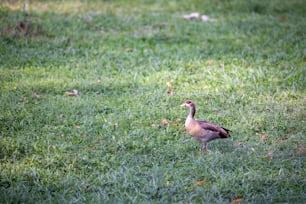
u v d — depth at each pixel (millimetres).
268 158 11898
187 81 15891
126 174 11117
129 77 16125
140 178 11047
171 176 11125
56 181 10984
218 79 15938
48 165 11555
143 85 15602
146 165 11641
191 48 18156
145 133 12922
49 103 14398
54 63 16891
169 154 12062
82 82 15672
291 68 16562
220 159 11719
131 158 11906
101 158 11859
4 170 11273
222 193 10547
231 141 12695
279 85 15625
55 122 13422
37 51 17562
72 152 12102
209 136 11945
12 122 13359
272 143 12578
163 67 16797
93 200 10289
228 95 15000
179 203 10188
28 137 12672
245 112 14078
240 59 17250
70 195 10516
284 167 11492
